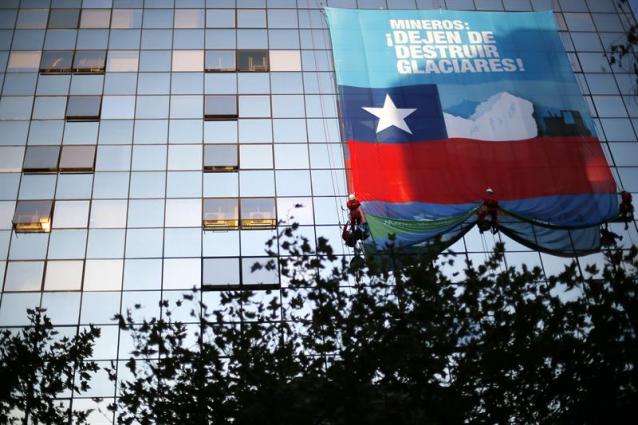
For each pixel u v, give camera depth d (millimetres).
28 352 28594
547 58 47188
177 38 49156
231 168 43812
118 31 49156
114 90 46656
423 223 39938
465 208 40781
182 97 46594
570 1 52375
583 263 40438
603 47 50344
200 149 44500
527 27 48594
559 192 41938
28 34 48562
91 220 41594
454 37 47656
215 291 39438
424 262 26406
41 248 40438
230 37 49375
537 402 23797
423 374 23125
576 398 23797
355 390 21766
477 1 51844
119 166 43688
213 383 24234
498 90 45500
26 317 38188
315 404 21594
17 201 42062
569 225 40875
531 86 45844
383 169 41812
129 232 41281
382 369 22812
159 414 24812
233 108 46219
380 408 21484
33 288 39062
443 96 45000
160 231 41406
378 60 46156
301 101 46750
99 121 45375
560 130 44281
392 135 43156
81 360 29688
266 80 47562
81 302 38750
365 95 44594
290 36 49625
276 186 43281
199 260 40469
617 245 41375
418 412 21719
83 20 49406
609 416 23375
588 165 43094
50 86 46594
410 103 44500
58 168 43375
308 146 44875
